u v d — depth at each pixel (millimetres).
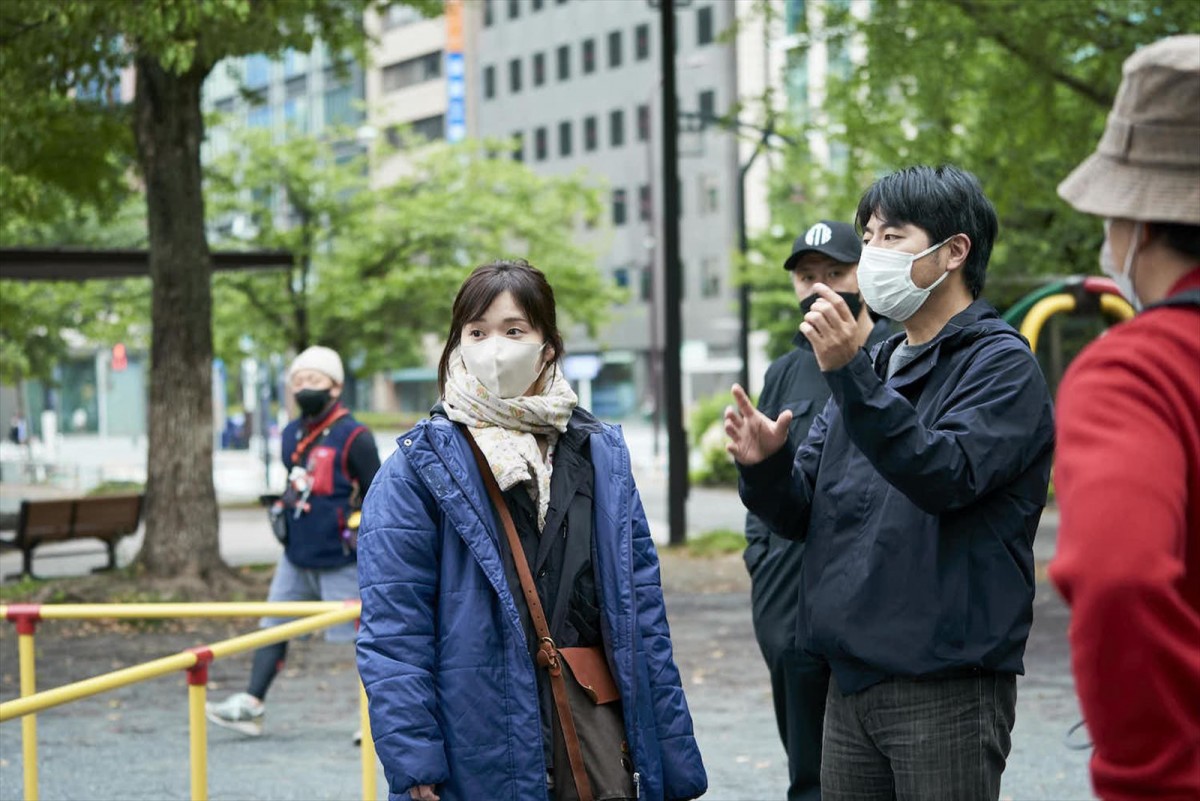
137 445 62906
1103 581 2002
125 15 12500
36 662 11703
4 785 7703
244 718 8828
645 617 3908
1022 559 3672
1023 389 3658
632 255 78562
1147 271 2262
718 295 74625
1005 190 17797
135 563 15188
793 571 5406
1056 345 26953
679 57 73938
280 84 93938
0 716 4309
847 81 17594
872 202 3918
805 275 5547
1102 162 2262
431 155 36594
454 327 3971
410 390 92125
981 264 3893
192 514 15211
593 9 79438
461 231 34562
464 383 3867
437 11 18484
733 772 7816
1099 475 2047
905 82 16938
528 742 3639
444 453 3785
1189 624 2023
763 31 18703
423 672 3682
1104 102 16406
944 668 3609
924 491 3467
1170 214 2184
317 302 33594
